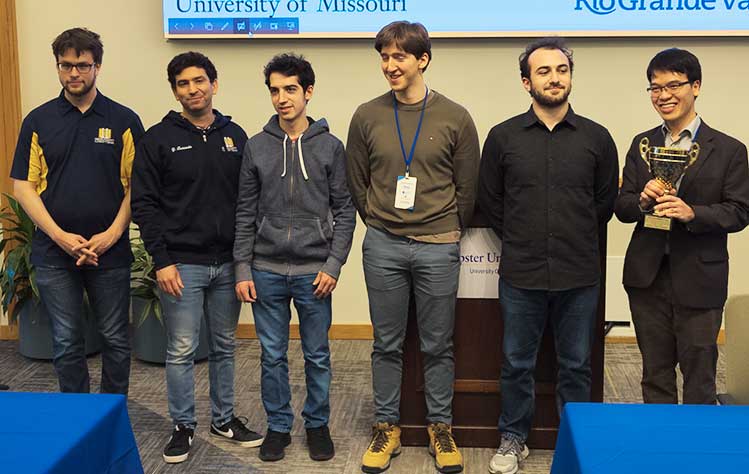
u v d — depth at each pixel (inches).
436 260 107.7
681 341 99.3
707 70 158.4
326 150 108.2
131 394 141.7
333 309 171.9
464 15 157.0
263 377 115.0
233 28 160.6
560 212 102.0
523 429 112.9
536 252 103.3
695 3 154.0
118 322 119.3
